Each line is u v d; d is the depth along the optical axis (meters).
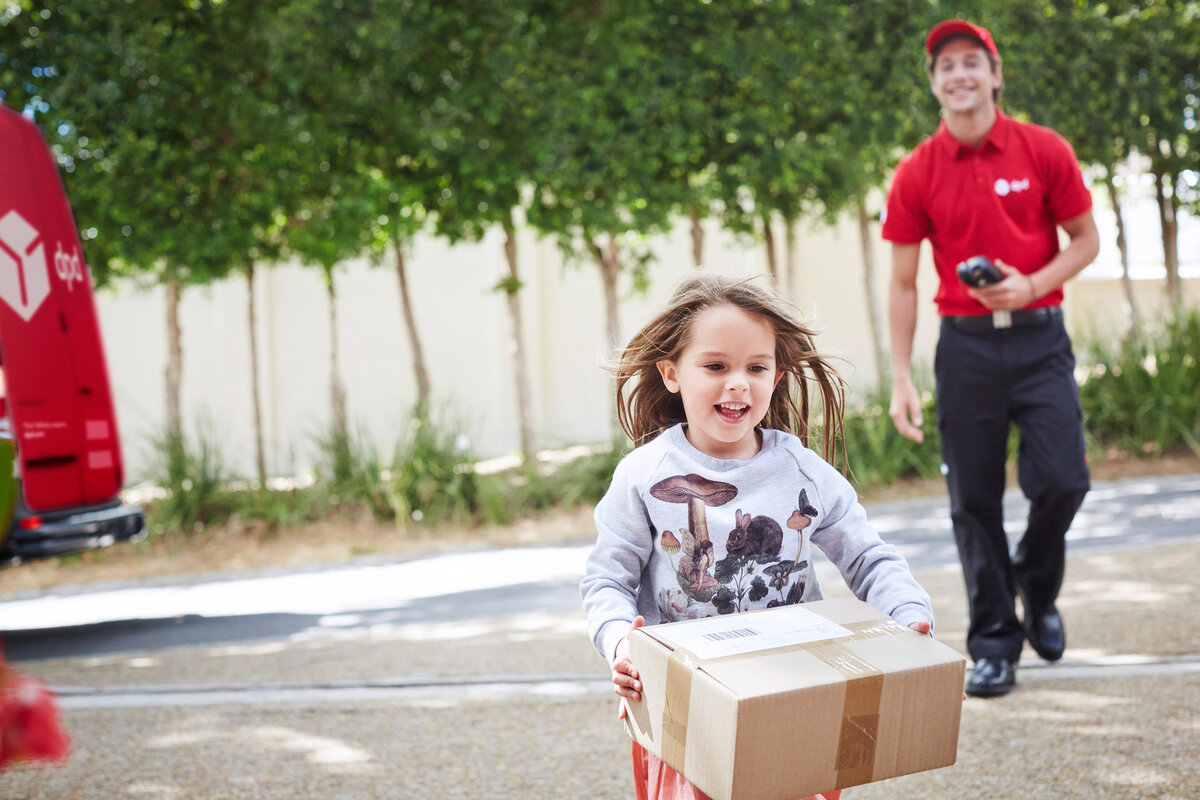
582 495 9.84
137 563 8.95
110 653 5.66
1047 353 3.52
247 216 9.48
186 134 8.70
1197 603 4.61
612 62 8.79
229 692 4.23
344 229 9.84
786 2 8.77
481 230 9.65
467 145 8.81
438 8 8.55
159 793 3.03
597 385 15.52
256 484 10.16
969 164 3.55
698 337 2.02
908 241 3.74
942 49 3.54
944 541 7.11
